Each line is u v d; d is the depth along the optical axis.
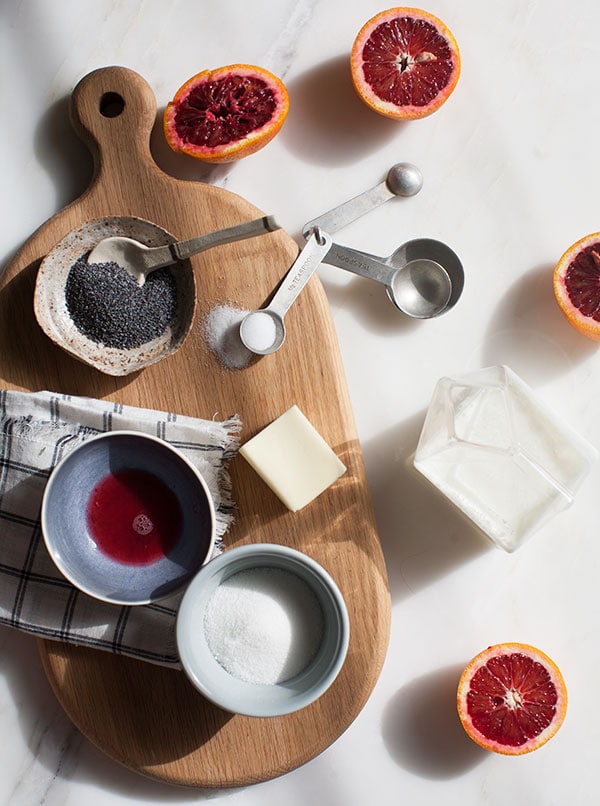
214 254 0.75
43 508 0.69
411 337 0.79
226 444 0.73
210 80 0.76
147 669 0.73
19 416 0.73
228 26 0.79
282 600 0.72
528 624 0.78
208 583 0.69
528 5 0.80
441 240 0.80
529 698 0.76
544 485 0.74
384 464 0.78
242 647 0.70
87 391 0.74
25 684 0.77
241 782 0.73
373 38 0.77
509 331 0.79
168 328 0.75
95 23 0.79
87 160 0.78
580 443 0.75
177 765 0.73
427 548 0.78
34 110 0.78
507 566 0.78
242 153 0.76
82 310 0.74
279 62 0.80
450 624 0.78
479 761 0.78
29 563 0.73
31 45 0.78
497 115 0.80
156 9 0.79
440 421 0.74
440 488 0.74
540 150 0.80
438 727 0.78
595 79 0.80
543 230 0.80
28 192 0.78
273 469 0.73
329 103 0.80
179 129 0.76
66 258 0.74
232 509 0.74
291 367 0.75
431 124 0.80
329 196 0.80
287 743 0.73
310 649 0.71
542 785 0.78
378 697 0.78
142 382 0.75
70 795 0.77
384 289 0.79
